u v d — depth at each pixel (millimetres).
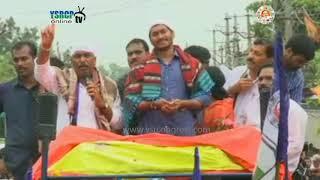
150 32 7082
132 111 7043
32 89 7590
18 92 7586
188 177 6035
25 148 7527
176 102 6879
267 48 7398
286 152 5586
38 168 6059
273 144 5766
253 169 6129
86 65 7355
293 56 6875
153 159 6102
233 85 7410
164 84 7004
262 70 7195
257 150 6254
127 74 7688
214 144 6246
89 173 5988
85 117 7297
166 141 6246
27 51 7543
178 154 6113
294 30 21703
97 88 7359
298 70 7141
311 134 27422
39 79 7309
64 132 6359
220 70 7715
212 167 6156
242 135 6355
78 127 6414
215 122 7172
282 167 5973
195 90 7027
